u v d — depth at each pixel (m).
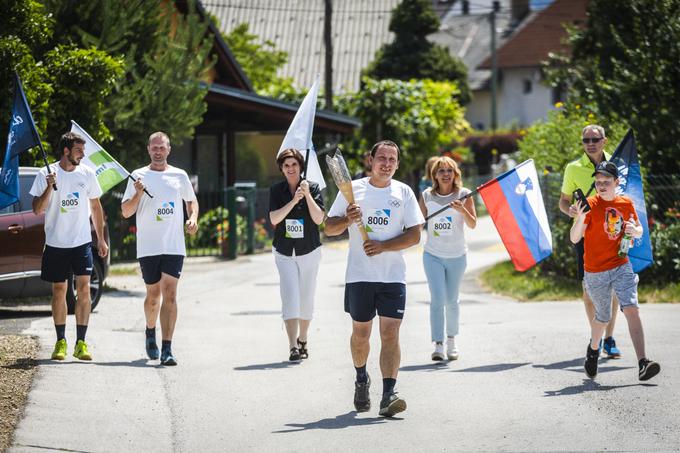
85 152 15.50
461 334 17.83
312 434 11.09
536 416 11.65
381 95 56.22
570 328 17.98
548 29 105.75
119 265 32.78
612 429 10.97
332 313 21.41
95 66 23.58
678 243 23.62
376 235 11.70
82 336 14.98
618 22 30.52
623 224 13.37
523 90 105.19
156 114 26.95
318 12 84.94
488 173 84.12
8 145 15.05
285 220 15.61
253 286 27.66
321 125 45.03
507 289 26.34
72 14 25.77
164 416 11.96
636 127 25.81
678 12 25.77
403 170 57.78
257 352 16.33
